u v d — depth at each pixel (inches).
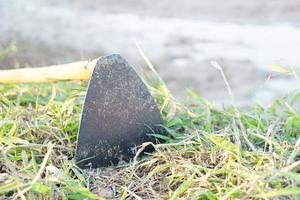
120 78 68.0
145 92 69.1
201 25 190.9
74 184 62.6
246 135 68.2
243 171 62.2
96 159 67.8
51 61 142.0
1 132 67.8
